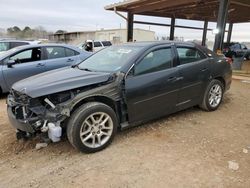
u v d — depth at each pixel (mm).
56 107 3117
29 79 3662
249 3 11617
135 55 3744
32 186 2654
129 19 13977
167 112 4176
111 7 13445
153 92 3812
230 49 18891
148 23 15391
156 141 3641
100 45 20422
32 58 6656
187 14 16734
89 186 2625
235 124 4344
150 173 2838
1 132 4051
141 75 3693
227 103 5652
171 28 17188
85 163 3074
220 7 8898
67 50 7109
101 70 3840
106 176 2795
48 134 3131
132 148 3430
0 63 6211
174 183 2652
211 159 3131
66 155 3285
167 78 3969
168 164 3020
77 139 3145
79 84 3270
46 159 3203
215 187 2584
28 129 3111
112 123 3443
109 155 3256
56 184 2676
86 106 3209
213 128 4141
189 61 4422
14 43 11750
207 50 4875
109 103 3549
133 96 3590
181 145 3514
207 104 4855
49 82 3314
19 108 3225
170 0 11289
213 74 4801
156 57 3945
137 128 4105
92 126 3287
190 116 4691
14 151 3441
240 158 3160
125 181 2697
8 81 6207
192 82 4410
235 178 2734
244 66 13766
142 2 11781
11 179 2799
